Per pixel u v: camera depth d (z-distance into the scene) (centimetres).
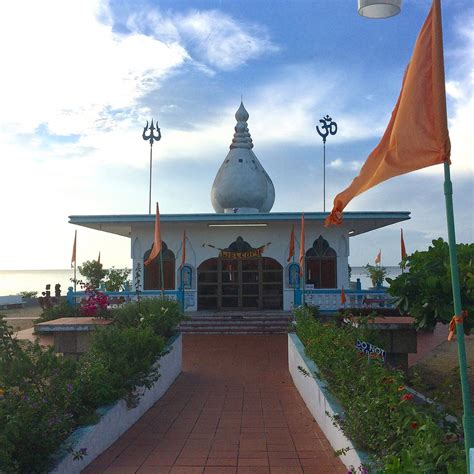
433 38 388
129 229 2061
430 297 725
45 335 1684
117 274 2347
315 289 1817
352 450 519
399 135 395
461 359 364
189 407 868
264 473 575
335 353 732
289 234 1953
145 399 838
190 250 1956
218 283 1959
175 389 999
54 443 496
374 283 2400
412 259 802
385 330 980
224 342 1541
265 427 752
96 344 814
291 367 1098
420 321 759
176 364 1101
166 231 1962
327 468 586
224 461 614
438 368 1153
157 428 750
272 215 1811
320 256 1938
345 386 615
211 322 1727
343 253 1931
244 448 660
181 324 1719
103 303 1155
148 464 602
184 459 620
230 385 1030
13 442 452
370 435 489
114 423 686
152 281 1961
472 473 317
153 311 1109
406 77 403
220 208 2248
